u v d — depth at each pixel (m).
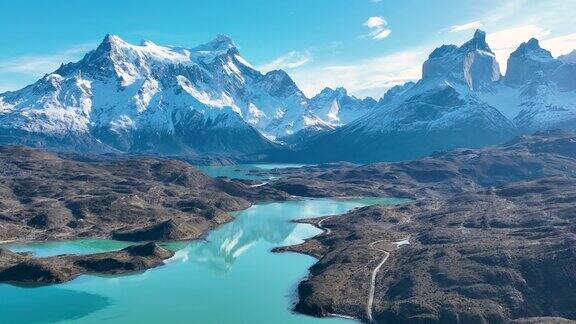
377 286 177.75
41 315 163.88
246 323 157.62
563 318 143.38
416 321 151.00
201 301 175.38
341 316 161.12
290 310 167.38
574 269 166.38
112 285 192.00
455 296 161.25
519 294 160.00
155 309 168.50
